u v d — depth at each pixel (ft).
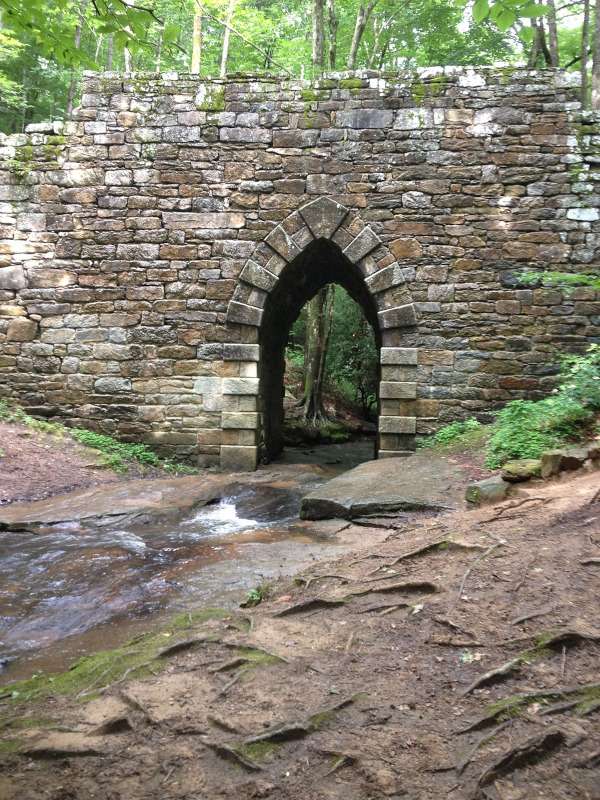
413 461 27.58
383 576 12.67
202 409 33.60
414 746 7.34
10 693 9.70
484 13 9.02
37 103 69.82
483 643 9.44
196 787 6.88
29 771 7.26
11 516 23.02
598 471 17.02
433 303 32.27
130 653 10.46
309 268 38.52
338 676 9.14
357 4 53.06
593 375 24.34
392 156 32.35
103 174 33.55
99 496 26.48
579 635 9.00
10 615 14.30
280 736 7.61
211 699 8.68
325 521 21.27
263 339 35.81
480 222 32.04
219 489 28.55
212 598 14.28
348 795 6.63
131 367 33.81
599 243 31.42
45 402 34.06
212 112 33.12
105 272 33.68
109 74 33.40
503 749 7.06
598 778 6.56
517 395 31.91
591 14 55.93
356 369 72.18
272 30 61.62
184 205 33.32
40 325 34.04
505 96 31.83
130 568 17.37
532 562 11.57
